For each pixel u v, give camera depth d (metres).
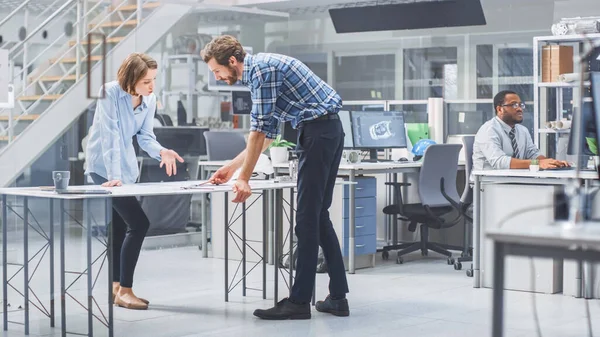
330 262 4.89
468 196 7.01
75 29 8.21
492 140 6.52
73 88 8.12
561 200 2.44
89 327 4.18
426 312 5.03
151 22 8.77
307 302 4.79
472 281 6.20
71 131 8.09
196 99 8.98
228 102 9.22
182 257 7.46
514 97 6.57
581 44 7.00
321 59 10.32
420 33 9.55
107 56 8.43
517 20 8.92
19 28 7.75
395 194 8.10
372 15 9.59
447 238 7.98
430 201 7.13
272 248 6.90
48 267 4.54
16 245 4.54
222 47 4.50
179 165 8.48
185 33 9.02
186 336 4.36
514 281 5.76
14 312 4.55
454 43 9.35
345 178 6.73
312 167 4.58
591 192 2.54
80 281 4.86
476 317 4.88
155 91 8.68
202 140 8.68
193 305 5.22
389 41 9.80
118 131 4.95
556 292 5.63
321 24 10.27
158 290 5.77
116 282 5.14
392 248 7.38
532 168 5.65
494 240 2.08
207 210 7.65
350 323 4.70
